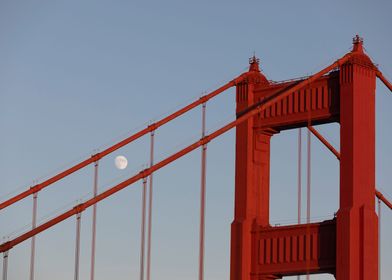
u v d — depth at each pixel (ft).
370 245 320.91
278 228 333.21
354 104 325.83
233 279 334.24
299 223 335.26
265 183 340.59
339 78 330.13
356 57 328.70
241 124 341.41
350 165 324.39
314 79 332.19
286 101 337.52
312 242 327.88
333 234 325.42
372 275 320.09
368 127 327.67
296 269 328.70
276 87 338.75
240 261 334.03
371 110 328.90
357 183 323.78
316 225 328.08
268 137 342.44
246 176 338.54
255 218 337.11
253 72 343.46
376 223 322.96
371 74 329.93
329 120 333.62
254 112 336.90
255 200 338.54
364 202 323.78
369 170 326.03
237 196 339.16
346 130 326.24
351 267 318.86
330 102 331.77
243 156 339.98
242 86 342.64
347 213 321.32
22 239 299.58
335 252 323.78
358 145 325.21
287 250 330.75
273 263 331.98
